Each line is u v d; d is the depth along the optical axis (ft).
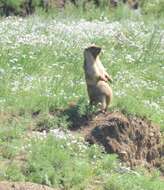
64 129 52.80
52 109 55.52
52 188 45.47
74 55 69.97
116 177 47.96
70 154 49.67
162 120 57.16
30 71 63.98
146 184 48.60
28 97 56.65
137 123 54.39
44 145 49.39
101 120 53.57
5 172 45.91
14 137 50.98
